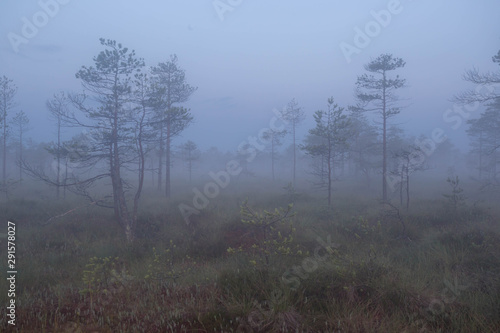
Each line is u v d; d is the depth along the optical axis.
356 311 3.85
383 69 19.20
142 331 3.46
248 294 4.23
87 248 8.92
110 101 11.51
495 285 4.55
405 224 9.56
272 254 5.86
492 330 3.50
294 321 3.63
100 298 4.62
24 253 8.16
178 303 4.14
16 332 3.58
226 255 7.57
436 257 6.28
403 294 4.19
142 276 5.86
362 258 5.52
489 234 7.47
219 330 3.50
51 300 4.52
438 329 3.48
